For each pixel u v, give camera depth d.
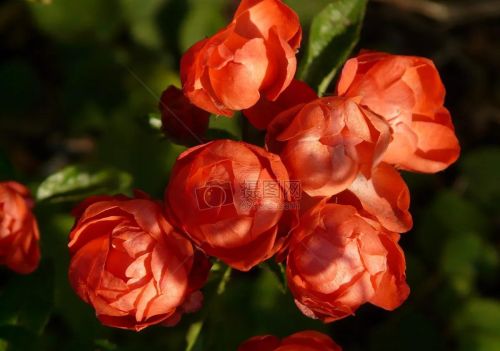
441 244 0.71
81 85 0.71
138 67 0.71
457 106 0.84
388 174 0.53
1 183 0.57
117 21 0.73
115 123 0.69
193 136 0.56
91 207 0.52
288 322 0.65
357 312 0.71
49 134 0.76
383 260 0.52
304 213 0.52
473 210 0.72
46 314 0.58
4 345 0.57
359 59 0.53
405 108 0.53
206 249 0.51
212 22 0.72
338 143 0.51
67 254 0.64
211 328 0.62
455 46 0.86
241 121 0.59
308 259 0.52
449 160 0.54
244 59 0.51
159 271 0.51
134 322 0.52
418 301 0.69
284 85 0.52
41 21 0.72
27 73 0.74
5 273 0.60
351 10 0.58
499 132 0.84
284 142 0.52
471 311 0.69
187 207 0.51
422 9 0.85
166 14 0.73
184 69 0.53
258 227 0.50
